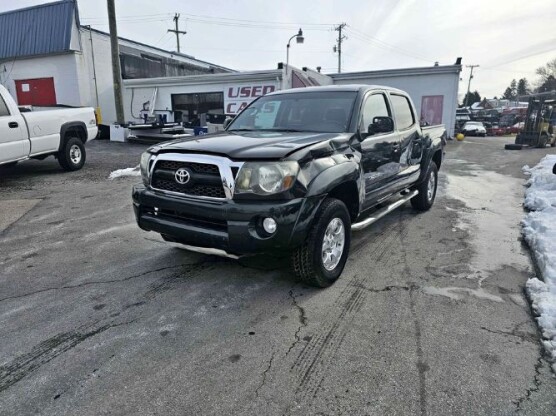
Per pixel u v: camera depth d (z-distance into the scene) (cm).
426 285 375
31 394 236
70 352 275
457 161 1321
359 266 420
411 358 267
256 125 457
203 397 233
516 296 353
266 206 303
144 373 253
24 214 614
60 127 894
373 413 221
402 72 2262
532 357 268
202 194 327
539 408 224
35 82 1914
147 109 2048
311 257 338
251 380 247
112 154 1263
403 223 579
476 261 433
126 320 314
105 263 427
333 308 332
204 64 2795
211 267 413
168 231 347
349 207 401
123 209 641
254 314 323
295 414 221
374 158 424
